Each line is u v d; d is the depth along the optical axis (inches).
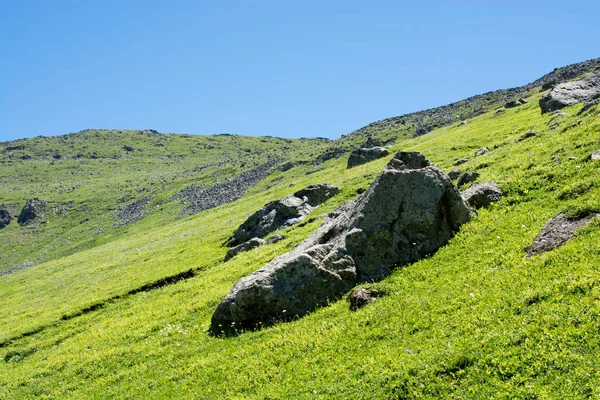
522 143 1512.1
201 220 3567.9
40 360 1192.2
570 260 639.8
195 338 989.8
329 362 673.6
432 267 859.4
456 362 534.3
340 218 1099.3
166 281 1707.7
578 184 891.4
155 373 876.6
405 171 979.9
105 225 7140.8
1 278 3799.2
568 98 2324.1
